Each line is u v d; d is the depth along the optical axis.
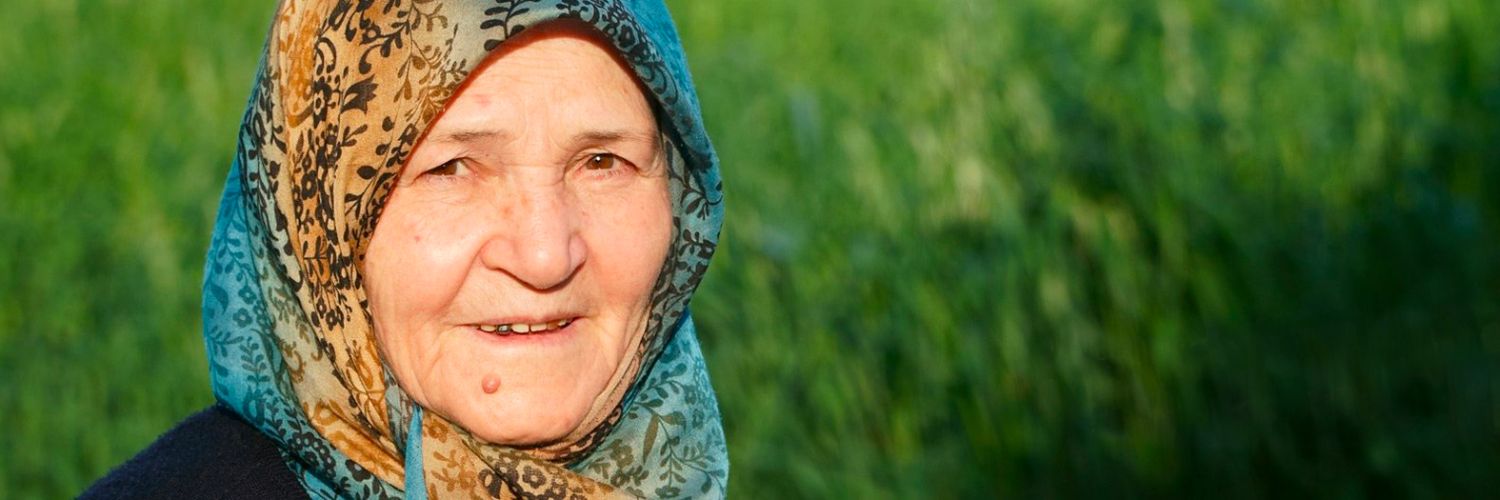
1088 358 4.27
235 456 1.97
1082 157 4.41
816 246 4.39
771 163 4.81
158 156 5.86
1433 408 4.22
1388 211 4.27
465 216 1.87
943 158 4.46
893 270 4.29
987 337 4.21
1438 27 4.76
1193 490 4.17
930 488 4.12
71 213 5.61
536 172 1.87
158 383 4.77
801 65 5.66
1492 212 4.41
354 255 1.88
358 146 1.83
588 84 1.88
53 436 4.69
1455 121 4.52
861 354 4.24
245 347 1.96
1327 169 4.39
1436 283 4.20
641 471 2.10
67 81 6.60
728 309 4.26
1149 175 4.42
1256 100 4.56
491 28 1.79
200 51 6.96
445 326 1.90
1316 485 4.12
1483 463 4.08
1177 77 4.62
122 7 7.59
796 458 4.02
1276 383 4.19
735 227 4.48
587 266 1.92
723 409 4.15
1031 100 4.53
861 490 4.01
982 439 4.16
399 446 1.93
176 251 5.25
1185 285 4.34
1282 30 4.84
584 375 1.93
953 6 5.18
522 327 1.92
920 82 5.18
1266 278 4.24
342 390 1.93
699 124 1.97
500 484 1.96
